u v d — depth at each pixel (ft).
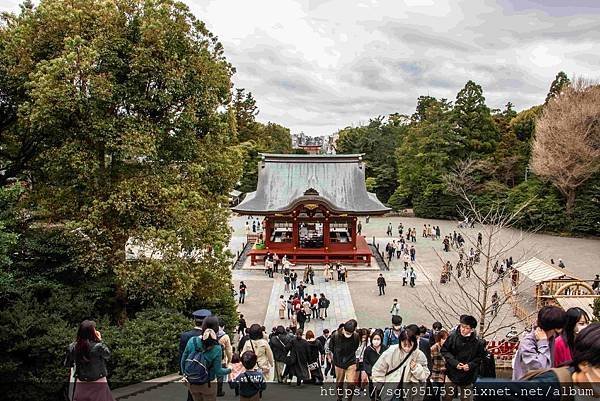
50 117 62.44
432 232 212.02
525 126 281.74
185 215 67.72
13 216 62.28
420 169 258.78
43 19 67.82
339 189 170.09
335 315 115.03
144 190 65.57
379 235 214.07
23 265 62.59
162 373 57.77
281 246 164.25
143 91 69.82
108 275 70.44
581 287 114.11
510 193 228.63
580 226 204.44
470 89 259.39
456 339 29.04
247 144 270.26
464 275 141.59
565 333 21.09
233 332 82.84
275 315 115.14
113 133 65.00
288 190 170.40
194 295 77.77
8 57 68.28
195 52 73.92
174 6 71.97
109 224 68.23
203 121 74.43
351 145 322.14
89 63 61.98
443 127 253.85
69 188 67.41
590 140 199.82
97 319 62.75
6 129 73.87
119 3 69.77
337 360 36.37
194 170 71.15
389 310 118.11
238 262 163.53
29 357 52.85
